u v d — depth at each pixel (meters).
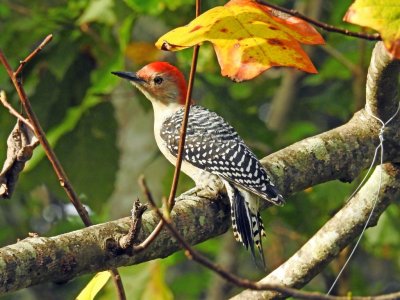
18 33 12.91
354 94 15.49
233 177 9.75
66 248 7.05
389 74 8.48
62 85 13.21
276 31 6.24
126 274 12.30
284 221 14.42
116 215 14.61
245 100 16.86
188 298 17.61
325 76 15.80
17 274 6.83
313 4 15.94
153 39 14.09
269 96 17.58
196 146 10.73
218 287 15.84
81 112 12.63
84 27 13.05
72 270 7.08
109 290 12.27
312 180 9.15
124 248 7.13
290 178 9.10
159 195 14.32
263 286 5.84
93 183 13.35
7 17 14.36
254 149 13.74
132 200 14.54
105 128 13.30
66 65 12.73
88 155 13.33
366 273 19.02
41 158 12.44
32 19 13.05
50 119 13.23
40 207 17.33
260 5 6.27
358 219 9.09
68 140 13.25
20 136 7.48
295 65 6.32
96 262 7.17
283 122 16.27
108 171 13.37
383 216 14.48
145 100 13.56
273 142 13.30
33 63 12.96
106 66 12.27
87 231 7.24
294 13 6.29
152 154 14.70
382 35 5.95
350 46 15.27
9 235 16.98
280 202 8.80
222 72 6.31
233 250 15.68
